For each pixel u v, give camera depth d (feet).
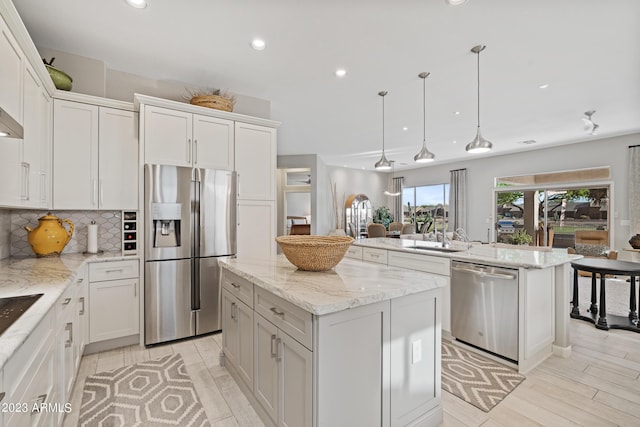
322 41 8.82
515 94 12.88
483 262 8.74
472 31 8.36
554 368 8.10
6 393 2.99
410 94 12.86
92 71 9.64
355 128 18.07
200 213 10.05
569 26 8.12
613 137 20.30
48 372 4.52
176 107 9.86
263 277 5.90
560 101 13.67
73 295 6.51
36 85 7.30
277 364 5.32
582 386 7.26
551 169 23.35
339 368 4.53
